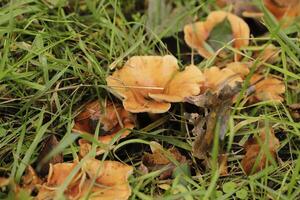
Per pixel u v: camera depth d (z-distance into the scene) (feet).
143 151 1.92
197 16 2.32
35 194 1.74
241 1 2.29
